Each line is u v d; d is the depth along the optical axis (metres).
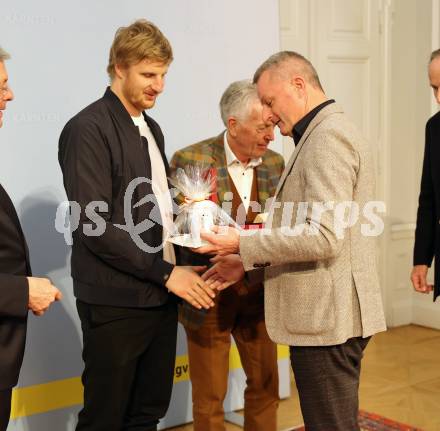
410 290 5.28
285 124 2.09
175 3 3.27
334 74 4.72
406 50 5.09
